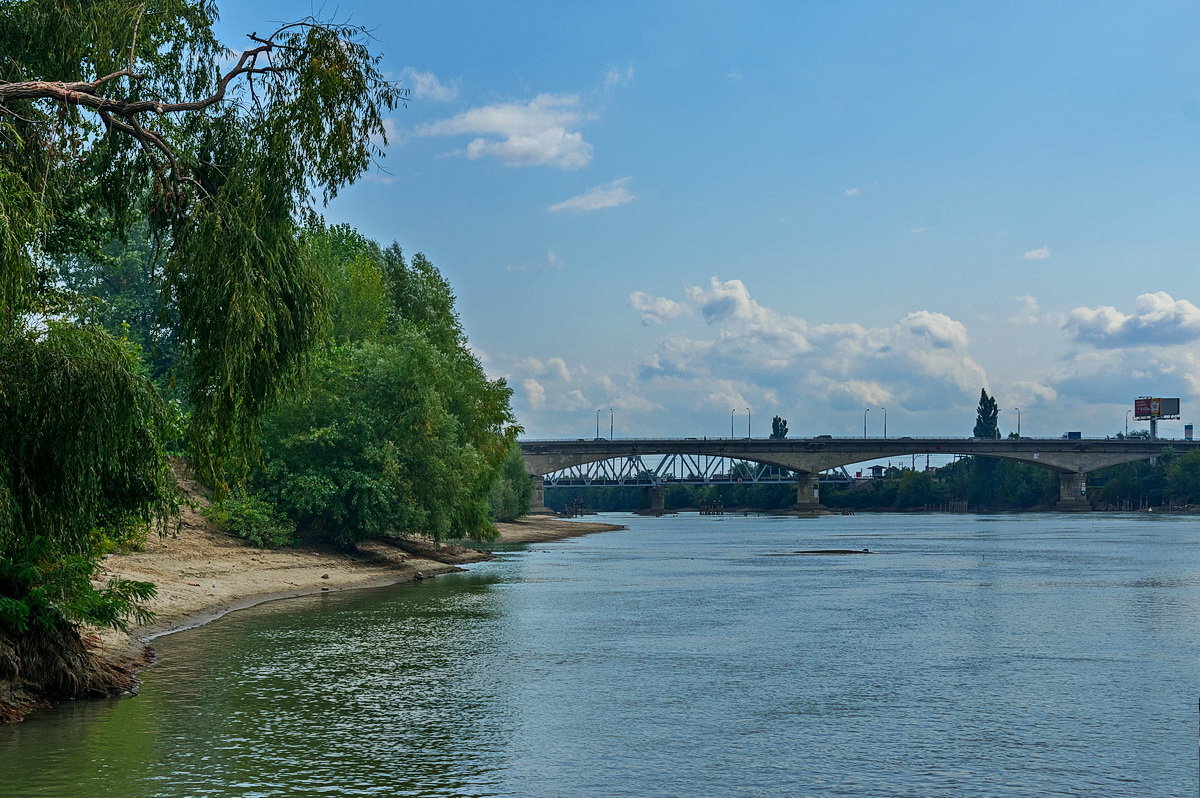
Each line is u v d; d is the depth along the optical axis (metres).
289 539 59.56
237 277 20.83
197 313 21.19
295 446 59.84
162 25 22.59
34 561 21.09
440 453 63.16
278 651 30.23
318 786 16.64
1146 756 18.84
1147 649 31.92
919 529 161.88
